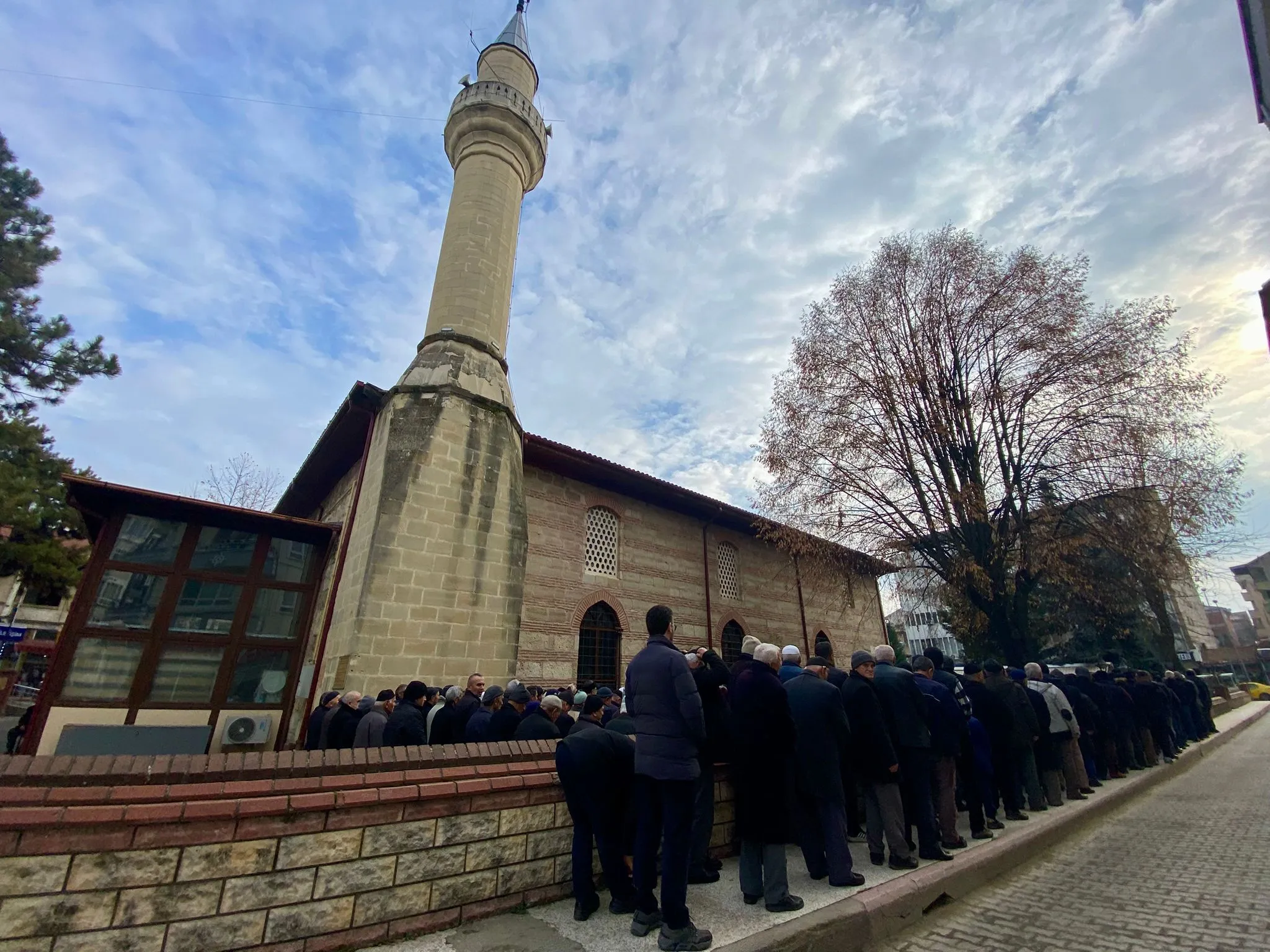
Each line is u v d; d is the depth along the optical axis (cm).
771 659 465
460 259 1296
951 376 1337
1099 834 667
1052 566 1150
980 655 1761
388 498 948
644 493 1603
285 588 1054
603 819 407
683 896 351
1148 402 1134
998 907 462
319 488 1504
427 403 1062
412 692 610
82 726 827
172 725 895
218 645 963
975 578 1200
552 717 545
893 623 3881
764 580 1962
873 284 1445
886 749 518
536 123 1548
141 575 930
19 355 2105
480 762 425
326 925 332
